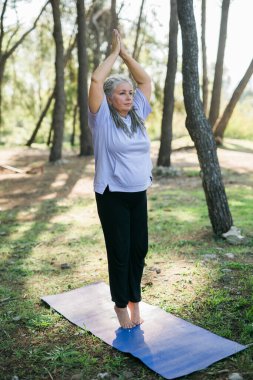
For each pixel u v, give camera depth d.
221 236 5.80
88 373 2.95
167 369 2.90
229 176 11.47
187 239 5.91
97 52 18.62
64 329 3.56
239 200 8.46
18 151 18.52
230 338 3.28
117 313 3.45
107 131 3.04
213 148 5.70
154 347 3.18
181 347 3.16
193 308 3.77
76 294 4.18
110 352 3.19
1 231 6.85
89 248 5.73
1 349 3.29
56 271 4.91
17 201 9.42
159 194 9.48
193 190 9.80
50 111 25.22
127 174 3.08
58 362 3.08
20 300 4.15
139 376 2.89
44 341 3.40
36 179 11.95
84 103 15.72
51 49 23.48
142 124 3.16
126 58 3.30
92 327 3.53
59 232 6.65
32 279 4.70
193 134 5.67
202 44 16.02
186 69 5.49
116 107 3.09
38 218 7.75
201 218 7.10
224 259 4.98
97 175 3.14
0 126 26.61
